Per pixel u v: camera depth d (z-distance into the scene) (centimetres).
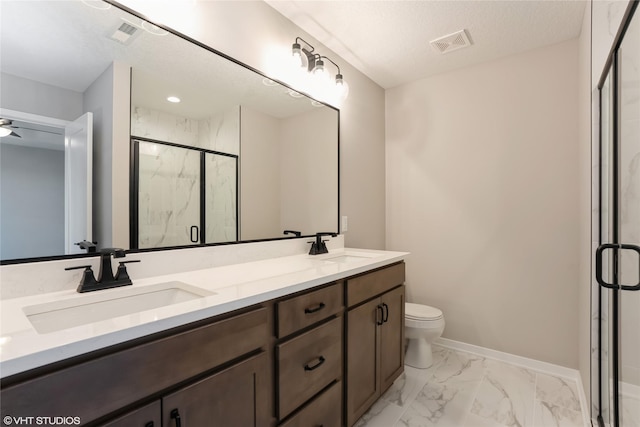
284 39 188
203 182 149
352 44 217
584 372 181
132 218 124
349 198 243
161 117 134
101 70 117
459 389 193
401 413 170
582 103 188
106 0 117
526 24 193
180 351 80
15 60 99
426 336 217
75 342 63
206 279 124
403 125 279
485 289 241
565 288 211
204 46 147
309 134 205
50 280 101
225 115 158
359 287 154
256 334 100
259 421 100
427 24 194
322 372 129
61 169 107
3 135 96
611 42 121
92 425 65
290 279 121
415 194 273
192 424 82
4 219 95
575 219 207
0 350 58
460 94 251
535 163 221
